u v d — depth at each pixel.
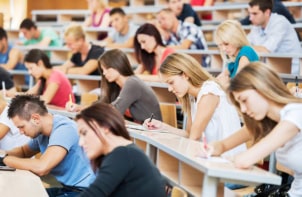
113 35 7.30
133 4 9.67
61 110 4.75
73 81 6.91
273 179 2.32
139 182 2.31
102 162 2.35
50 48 7.57
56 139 3.22
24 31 8.05
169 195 2.97
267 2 5.41
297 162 2.59
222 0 8.95
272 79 2.46
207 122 3.28
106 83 4.48
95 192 2.26
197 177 2.88
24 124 3.24
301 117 2.42
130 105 4.33
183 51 5.97
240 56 4.04
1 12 9.81
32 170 3.16
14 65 7.45
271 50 5.41
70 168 3.28
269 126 2.60
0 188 2.73
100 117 2.36
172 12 6.48
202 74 3.33
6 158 3.24
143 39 5.25
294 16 7.30
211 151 2.63
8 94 5.79
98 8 8.06
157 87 5.28
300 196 2.70
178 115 5.18
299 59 4.96
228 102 3.29
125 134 2.41
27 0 11.04
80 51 6.45
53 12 9.57
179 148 2.79
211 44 7.36
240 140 2.83
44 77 5.53
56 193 3.31
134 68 6.72
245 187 3.55
